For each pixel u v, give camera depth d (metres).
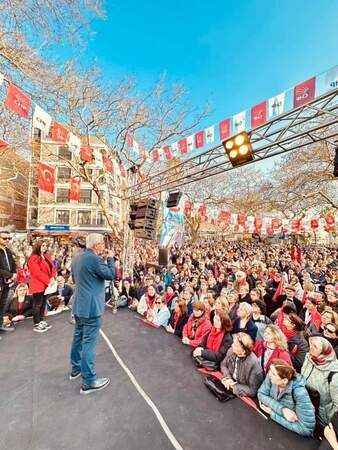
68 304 6.53
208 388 3.28
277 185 14.32
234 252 19.20
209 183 17.45
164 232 10.34
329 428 2.25
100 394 3.12
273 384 2.85
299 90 3.70
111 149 10.12
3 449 2.39
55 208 27.78
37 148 9.41
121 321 5.79
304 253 18.08
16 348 4.32
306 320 5.43
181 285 8.19
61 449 2.39
